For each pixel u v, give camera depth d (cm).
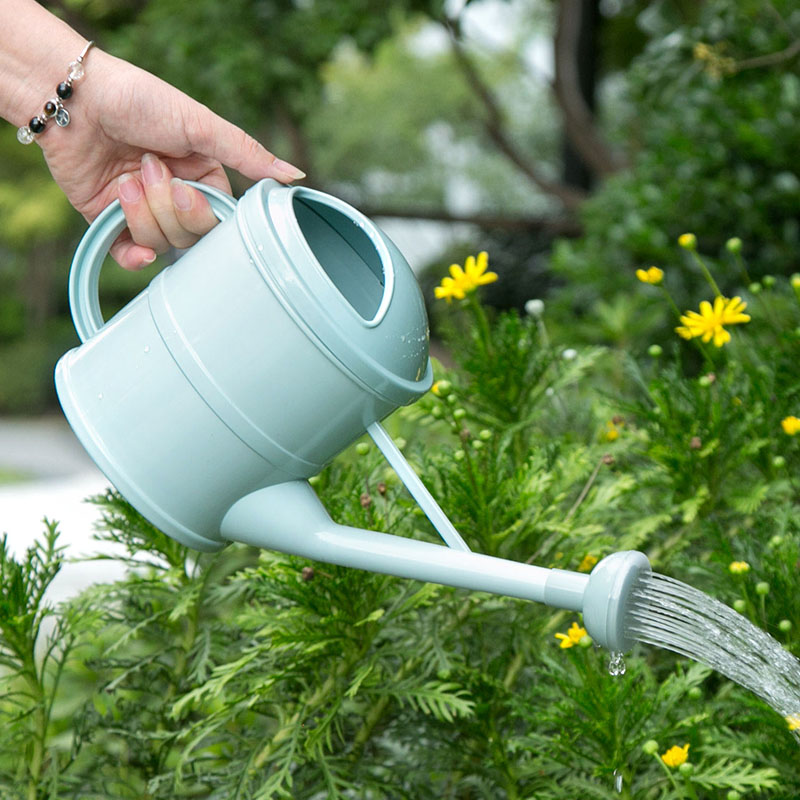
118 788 116
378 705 106
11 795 105
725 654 76
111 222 97
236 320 82
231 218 86
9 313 1430
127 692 121
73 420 88
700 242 261
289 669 96
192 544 88
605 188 297
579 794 95
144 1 475
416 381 86
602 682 91
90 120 102
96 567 214
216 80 402
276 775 92
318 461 85
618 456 129
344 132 1466
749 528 118
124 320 89
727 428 115
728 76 253
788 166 247
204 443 84
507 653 107
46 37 100
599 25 581
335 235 95
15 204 1310
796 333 125
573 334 217
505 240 688
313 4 418
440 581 79
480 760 105
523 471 106
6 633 102
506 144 550
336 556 83
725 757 94
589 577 74
